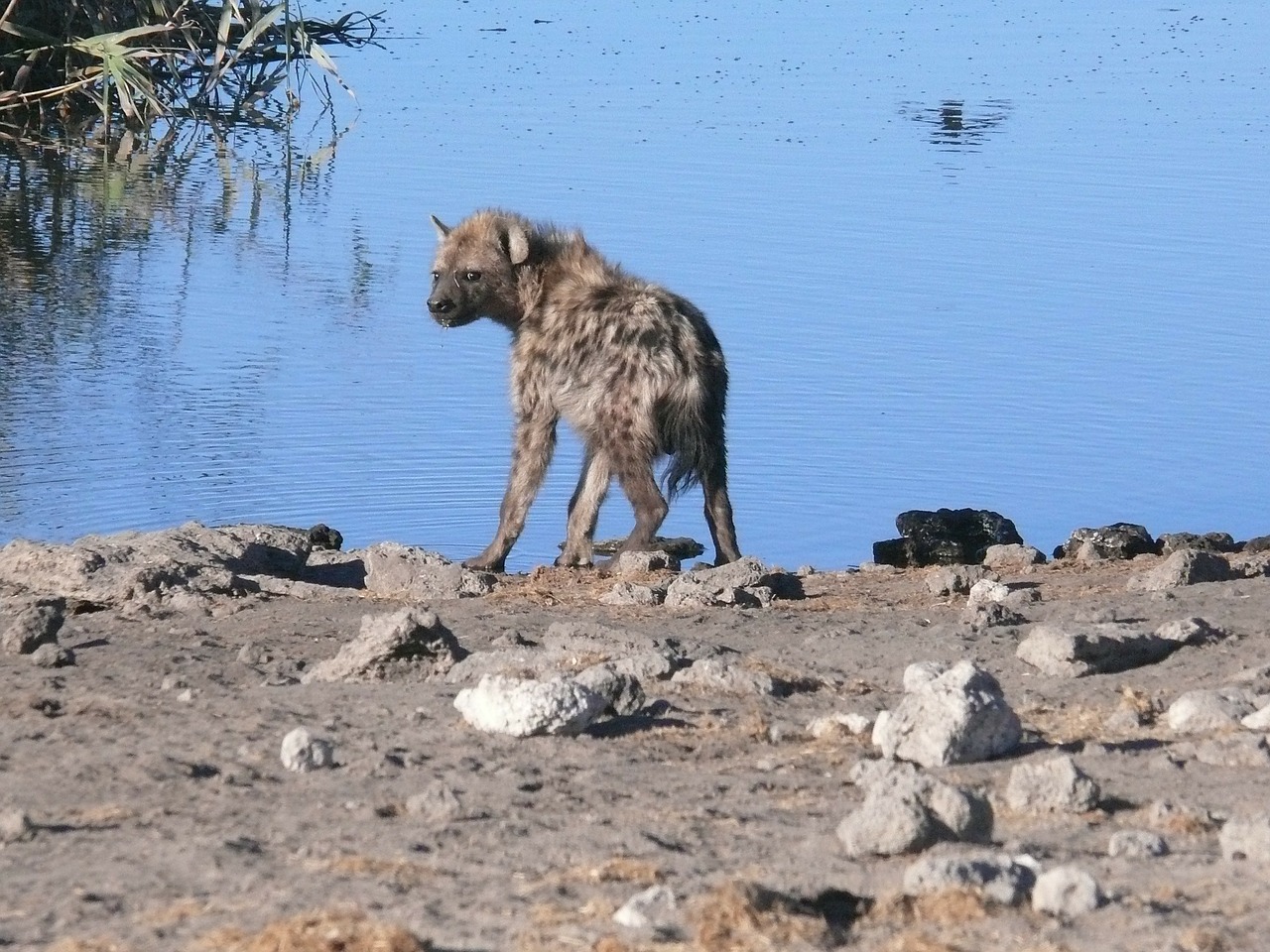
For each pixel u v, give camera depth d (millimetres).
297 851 19953
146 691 29297
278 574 45031
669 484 48219
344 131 125625
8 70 138875
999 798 22188
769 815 21484
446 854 19797
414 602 39719
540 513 57812
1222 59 158625
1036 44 166125
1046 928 16859
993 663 32031
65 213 104312
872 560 52906
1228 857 19234
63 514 53906
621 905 17734
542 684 25891
